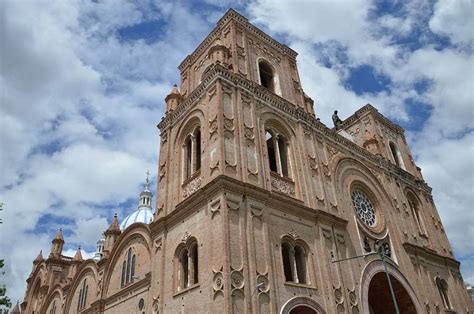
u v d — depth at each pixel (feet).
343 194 121.70
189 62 143.23
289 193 103.91
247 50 127.65
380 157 150.82
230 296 75.20
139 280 123.85
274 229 92.53
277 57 139.23
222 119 99.66
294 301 85.61
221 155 93.25
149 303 96.89
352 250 109.29
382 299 123.85
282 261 89.86
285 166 112.16
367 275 108.78
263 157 103.14
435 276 135.95
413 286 122.83
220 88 105.09
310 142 120.88
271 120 114.21
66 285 177.99
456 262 148.97
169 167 114.32
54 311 181.68
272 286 82.74
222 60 117.19
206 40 138.10
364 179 135.33
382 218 131.13
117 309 131.75
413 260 130.00
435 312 123.95
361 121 174.70
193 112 112.78
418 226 148.56
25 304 220.02
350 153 136.67
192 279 87.71
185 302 85.61
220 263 79.25
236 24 130.31
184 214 97.40
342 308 94.79
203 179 96.68
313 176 113.09
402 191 150.51
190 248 91.66
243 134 101.50
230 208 85.71
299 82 139.95
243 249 82.69
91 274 159.33
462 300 139.64
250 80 114.73
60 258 217.77
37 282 222.07
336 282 97.50
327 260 98.68
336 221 108.27
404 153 175.94
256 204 91.09
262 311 78.69
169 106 127.75
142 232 134.62
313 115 133.08
